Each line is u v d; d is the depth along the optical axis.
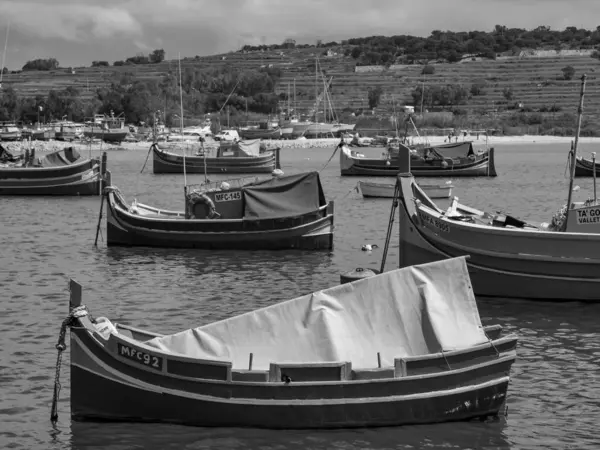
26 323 30.73
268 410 20.14
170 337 20.88
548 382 24.47
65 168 76.00
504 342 20.95
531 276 33.44
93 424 20.84
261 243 47.53
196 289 37.16
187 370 20.14
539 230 33.81
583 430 21.14
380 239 51.78
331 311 21.05
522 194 82.12
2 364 25.78
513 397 23.25
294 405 20.11
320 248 47.78
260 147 112.06
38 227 57.22
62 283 38.41
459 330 21.22
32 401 22.80
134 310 33.00
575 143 33.94
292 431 20.30
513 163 128.38
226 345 20.84
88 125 179.12
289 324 20.95
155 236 48.03
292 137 190.38
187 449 19.67
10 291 36.53
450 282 21.55
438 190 77.56
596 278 32.94
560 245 32.91
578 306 32.91
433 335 21.03
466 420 21.12
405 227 35.62
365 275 30.56
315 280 39.28
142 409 20.58
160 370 20.23
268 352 20.77
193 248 47.91
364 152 155.75
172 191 85.19
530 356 26.84
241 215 47.78
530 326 30.25
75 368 20.72
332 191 85.12
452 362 20.64
